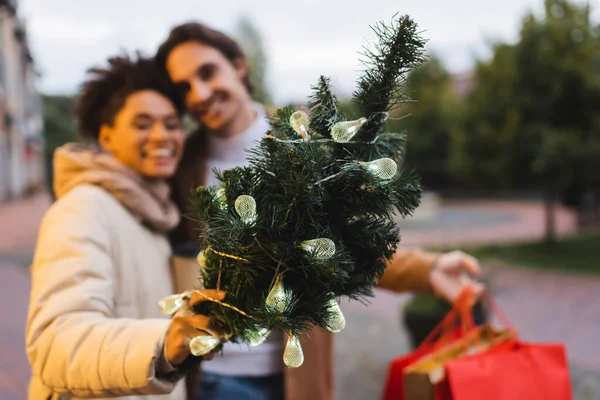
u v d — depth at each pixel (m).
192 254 1.38
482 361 1.27
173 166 1.40
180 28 1.49
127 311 1.21
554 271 7.65
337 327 0.83
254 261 0.81
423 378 1.28
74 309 1.02
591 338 4.66
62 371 0.94
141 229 1.31
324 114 0.86
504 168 8.23
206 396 1.46
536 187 8.31
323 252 0.77
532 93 7.98
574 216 14.68
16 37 27.02
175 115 1.39
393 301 6.13
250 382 1.47
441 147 20.88
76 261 1.08
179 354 0.88
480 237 11.45
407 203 0.87
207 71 1.49
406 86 0.89
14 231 12.66
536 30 7.97
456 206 19.72
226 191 0.85
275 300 0.78
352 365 4.04
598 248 9.05
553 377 1.29
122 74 1.41
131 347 0.90
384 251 0.89
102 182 1.25
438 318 3.09
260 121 1.64
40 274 1.08
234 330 0.87
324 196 0.80
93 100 1.42
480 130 8.40
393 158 0.95
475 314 2.26
